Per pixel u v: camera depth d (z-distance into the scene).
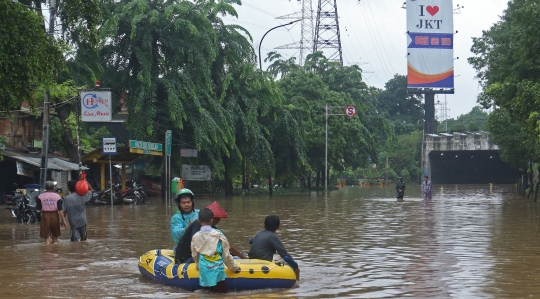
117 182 44.16
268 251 10.24
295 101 56.25
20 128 36.19
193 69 41.91
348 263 12.27
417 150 115.88
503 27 37.09
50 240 16.09
